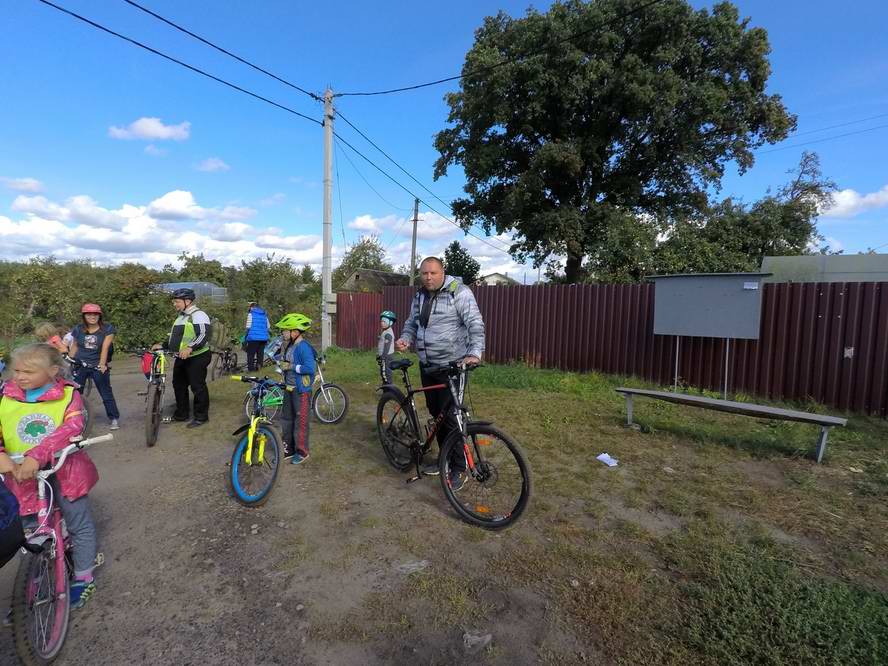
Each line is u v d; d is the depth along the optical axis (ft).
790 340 23.68
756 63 62.44
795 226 63.77
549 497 12.50
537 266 80.38
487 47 66.59
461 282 12.65
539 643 7.48
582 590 8.70
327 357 40.06
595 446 16.35
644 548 10.06
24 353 7.87
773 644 7.14
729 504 11.96
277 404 15.69
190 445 17.40
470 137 72.43
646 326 28.81
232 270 117.39
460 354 12.69
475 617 8.11
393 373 27.02
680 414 20.62
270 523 11.51
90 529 8.66
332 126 40.88
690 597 8.35
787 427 18.44
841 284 22.33
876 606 7.82
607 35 59.11
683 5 58.34
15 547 6.50
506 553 9.98
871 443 16.66
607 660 7.11
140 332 45.96
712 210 71.26
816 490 12.75
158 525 11.48
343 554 10.11
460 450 11.66
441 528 11.09
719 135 67.36
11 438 7.88
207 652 7.49
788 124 65.77
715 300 22.45
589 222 68.08
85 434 18.71
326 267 42.14
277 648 7.56
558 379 28.09
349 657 7.36
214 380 31.45
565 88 61.05
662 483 13.28
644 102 58.54
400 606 8.43
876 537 10.34
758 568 8.96
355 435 18.45
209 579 9.35
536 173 64.44
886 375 21.31
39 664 6.95
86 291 53.67
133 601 8.72
